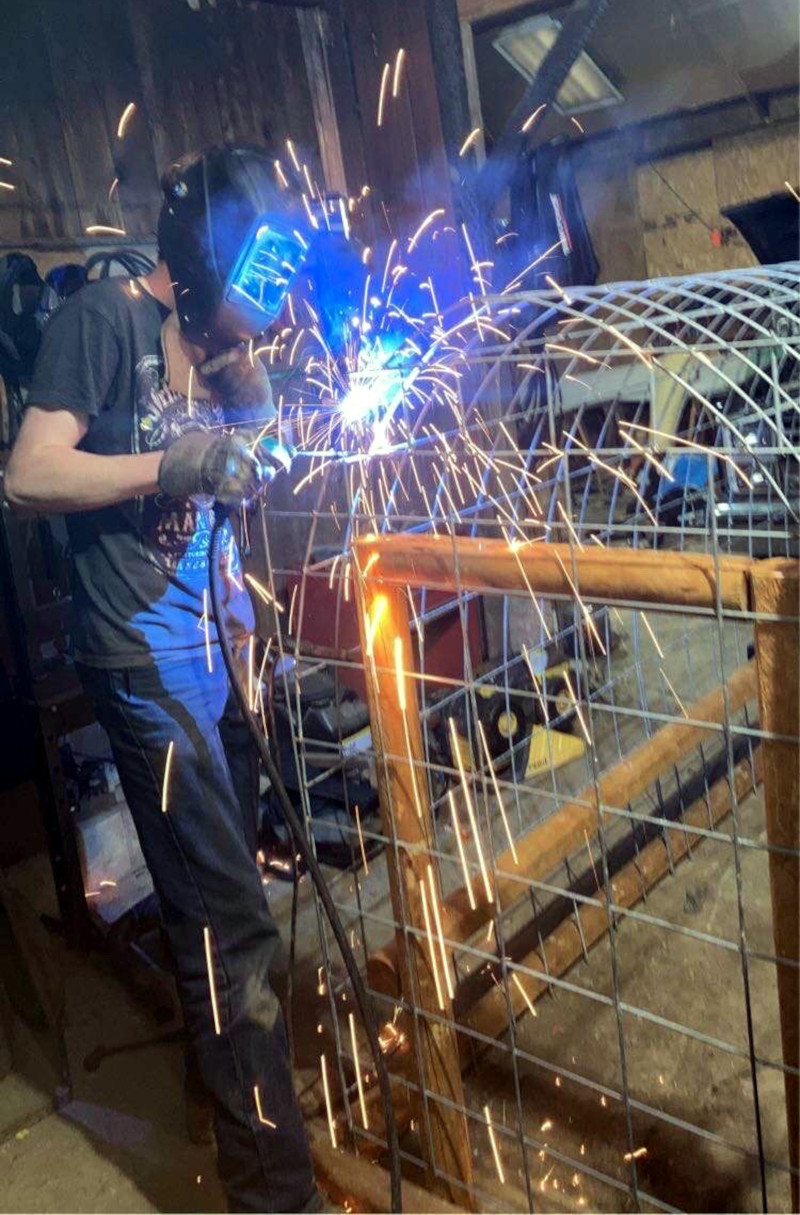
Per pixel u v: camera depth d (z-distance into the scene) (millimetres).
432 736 2834
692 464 3092
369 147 3287
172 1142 1844
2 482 2152
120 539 1513
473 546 1297
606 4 2934
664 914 2328
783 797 1090
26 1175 1794
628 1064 1908
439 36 3121
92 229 2449
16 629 2236
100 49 2617
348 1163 1604
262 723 1826
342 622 2941
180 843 1512
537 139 5703
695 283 1541
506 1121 1808
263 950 1543
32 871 2697
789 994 1156
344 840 2562
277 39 3072
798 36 5273
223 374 1582
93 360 1442
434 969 1509
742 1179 1644
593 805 1313
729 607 1078
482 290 3268
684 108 6086
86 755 2641
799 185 6281
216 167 1399
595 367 3756
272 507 2998
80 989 2289
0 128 2412
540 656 3059
